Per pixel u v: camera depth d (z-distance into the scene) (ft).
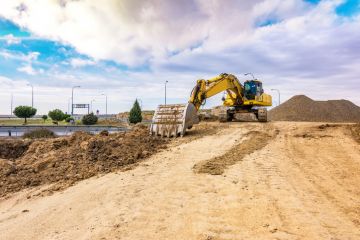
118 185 27.09
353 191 25.09
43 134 75.20
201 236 17.13
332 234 17.15
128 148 43.96
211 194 24.20
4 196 27.14
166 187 26.13
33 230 19.13
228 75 77.46
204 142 50.21
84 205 22.72
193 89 65.77
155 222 19.13
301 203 22.07
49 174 32.91
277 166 33.94
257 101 82.53
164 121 57.57
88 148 42.52
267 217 19.60
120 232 17.89
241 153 41.04
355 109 184.55
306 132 60.90
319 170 32.48
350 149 45.62
